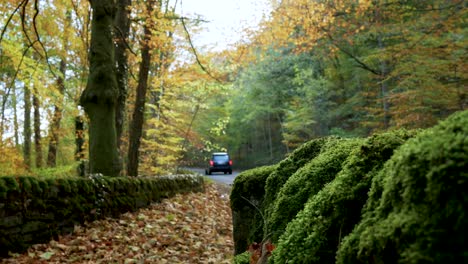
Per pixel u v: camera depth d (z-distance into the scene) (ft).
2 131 36.52
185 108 57.41
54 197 18.31
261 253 6.93
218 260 16.61
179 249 18.39
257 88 96.68
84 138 44.50
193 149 85.20
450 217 2.39
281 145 119.34
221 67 47.06
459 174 2.40
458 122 2.75
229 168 88.79
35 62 31.48
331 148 6.96
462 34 29.78
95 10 26.53
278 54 91.25
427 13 31.50
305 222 4.83
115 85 26.63
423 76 29.07
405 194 2.77
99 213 21.81
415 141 3.03
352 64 50.67
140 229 21.29
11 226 15.60
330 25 40.98
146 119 53.57
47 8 36.88
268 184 9.04
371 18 36.35
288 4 40.19
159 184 31.94
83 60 42.91
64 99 36.68
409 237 2.59
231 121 118.73
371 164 4.36
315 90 73.56
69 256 15.92
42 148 54.49
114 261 15.52
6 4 30.60
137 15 34.94
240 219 10.47
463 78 28.35
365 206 3.79
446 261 2.32
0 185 15.20
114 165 26.16
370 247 2.99
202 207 32.48
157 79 44.04
